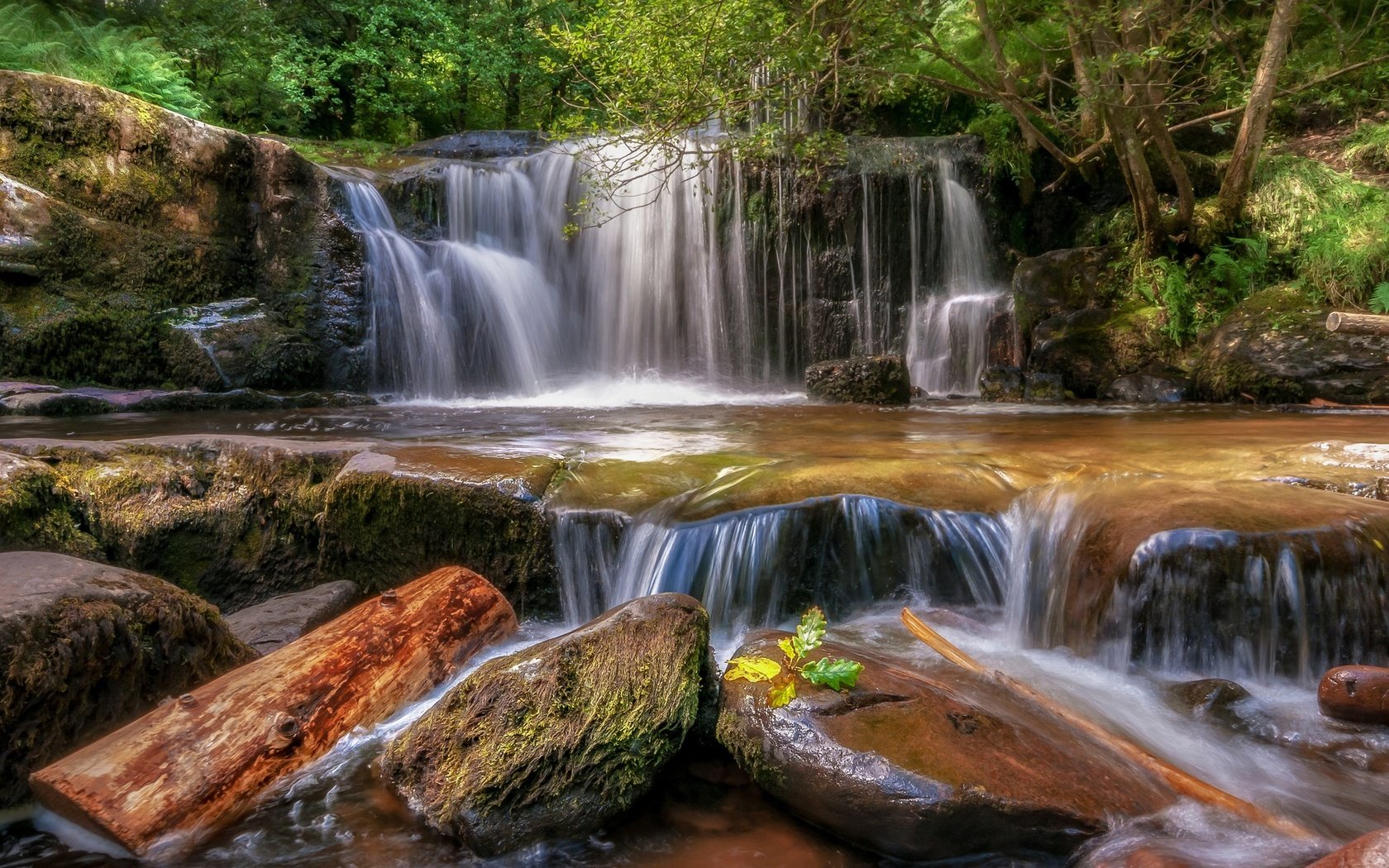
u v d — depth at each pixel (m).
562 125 10.32
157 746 2.39
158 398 8.73
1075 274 11.66
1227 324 10.20
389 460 4.50
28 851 2.24
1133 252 11.53
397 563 4.35
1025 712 2.68
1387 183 11.47
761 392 12.75
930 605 3.95
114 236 9.95
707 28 8.05
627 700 2.47
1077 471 4.43
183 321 10.02
